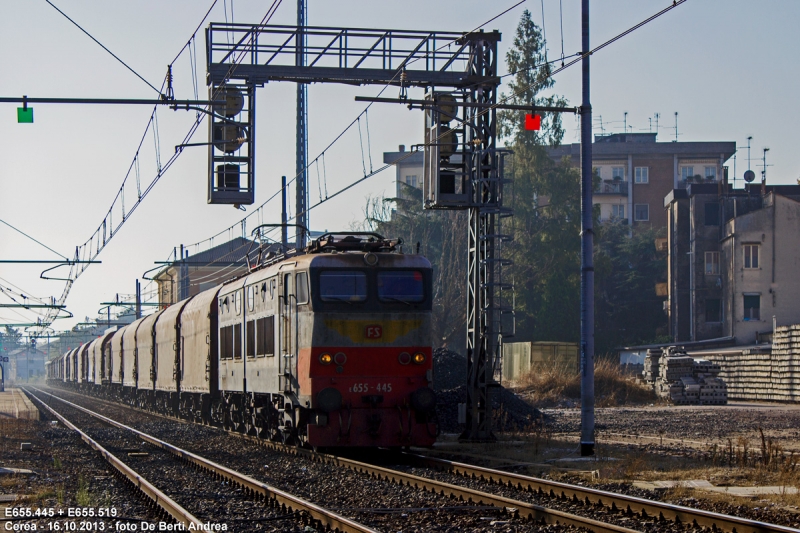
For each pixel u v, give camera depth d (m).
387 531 19.61
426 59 41.56
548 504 22.81
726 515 19.31
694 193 133.38
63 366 187.38
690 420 57.44
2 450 39.53
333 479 27.88
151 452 39.84
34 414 75.31
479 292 41.25
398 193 175.62
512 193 127.00
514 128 128.88
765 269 123.31
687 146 175.12
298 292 34.81
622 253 156.88
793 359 77.75
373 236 37.22
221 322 49.78
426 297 34.72
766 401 82.50
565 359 98.56
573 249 124.94
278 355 37.19
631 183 176.12
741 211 128.25
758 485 26.14
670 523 19.70
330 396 33.00
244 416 45.75
